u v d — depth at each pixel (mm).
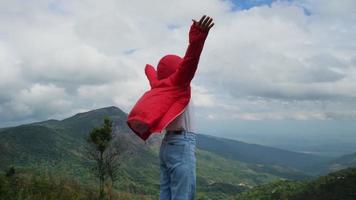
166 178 4547
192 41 3891
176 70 4242
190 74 4113
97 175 38062
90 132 38844
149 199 42938
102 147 38062
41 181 14266
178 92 4191
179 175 4285
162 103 4105
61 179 16547
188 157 4309
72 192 14953
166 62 4516
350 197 119062
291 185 164250
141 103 4145
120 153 41188
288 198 142750
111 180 38375
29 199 11852
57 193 13773
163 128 3992
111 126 39625
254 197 169000
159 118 4043
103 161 38875
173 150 4332
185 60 4031
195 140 4453
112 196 31297
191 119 4402
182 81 4164
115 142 42750
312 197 132000
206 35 3871
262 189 180125
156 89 4262
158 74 4551
